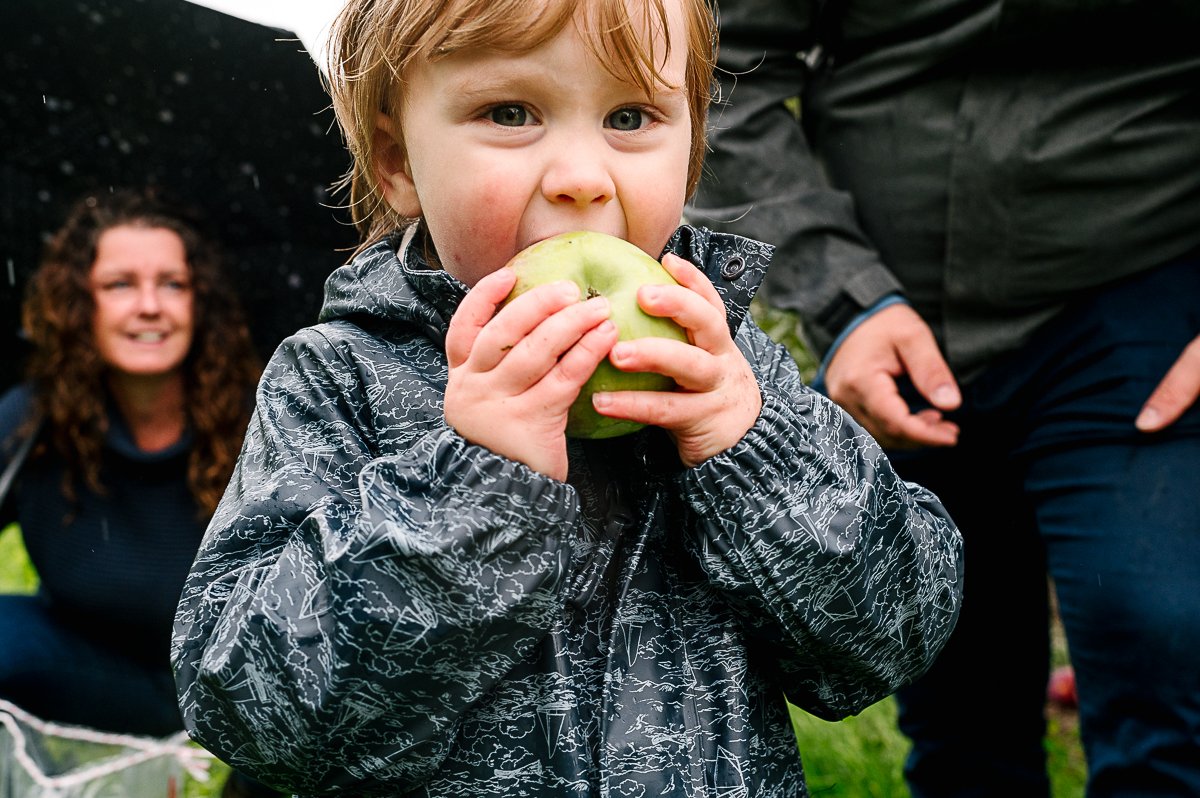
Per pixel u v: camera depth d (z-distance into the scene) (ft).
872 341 8.06
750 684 5.12
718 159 8.66
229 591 4.81
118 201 10.61
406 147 5.27
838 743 10.41
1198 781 6.63
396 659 4.37
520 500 4.37
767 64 8.71
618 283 4.60
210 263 10.77
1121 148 7.39
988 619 8.90
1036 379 7.84
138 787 9.61
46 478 10.45
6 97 10.82
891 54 8.07
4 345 11.36
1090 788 7.25
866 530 4.89
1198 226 7.51
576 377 4.40
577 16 4.66
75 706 10.12
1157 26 7.22
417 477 4.44
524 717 4.74
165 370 10.37
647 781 4.73
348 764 4.63
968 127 7.72
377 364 5.16
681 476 4.78
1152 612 6.81
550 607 4.47
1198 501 6.96
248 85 11.30
